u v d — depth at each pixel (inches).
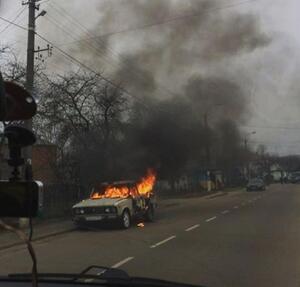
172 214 1034.1
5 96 79.1
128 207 790.5
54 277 136.5
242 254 478.0
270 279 360.8
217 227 736.3
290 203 1322.6
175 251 503.2
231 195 1993.1
